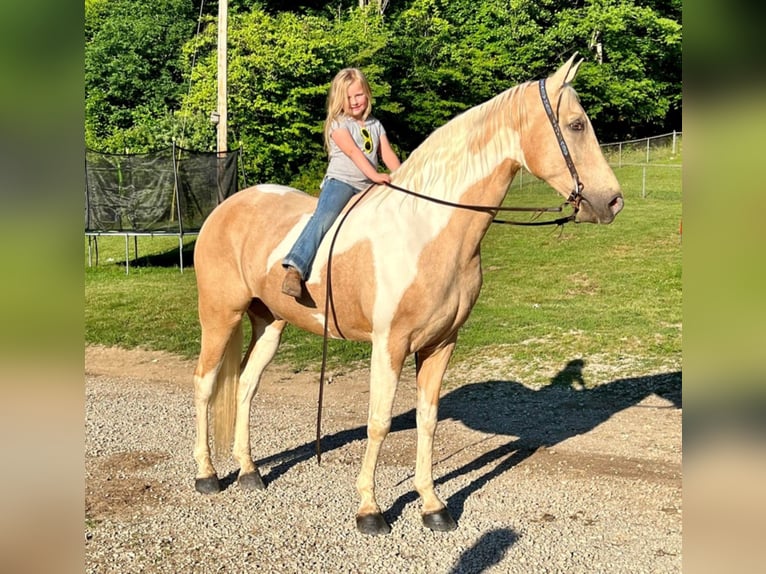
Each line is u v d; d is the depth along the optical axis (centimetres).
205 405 511
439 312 414
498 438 613
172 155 1557
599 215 394
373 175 436
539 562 398
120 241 2047
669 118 3225
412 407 714
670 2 3050
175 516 466
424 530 440
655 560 397
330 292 439
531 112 402
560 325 960
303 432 642
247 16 2512
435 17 2883
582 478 518
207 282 503
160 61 3312
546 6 3127
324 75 2512
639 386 735
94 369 898
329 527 446
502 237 1675
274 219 480
